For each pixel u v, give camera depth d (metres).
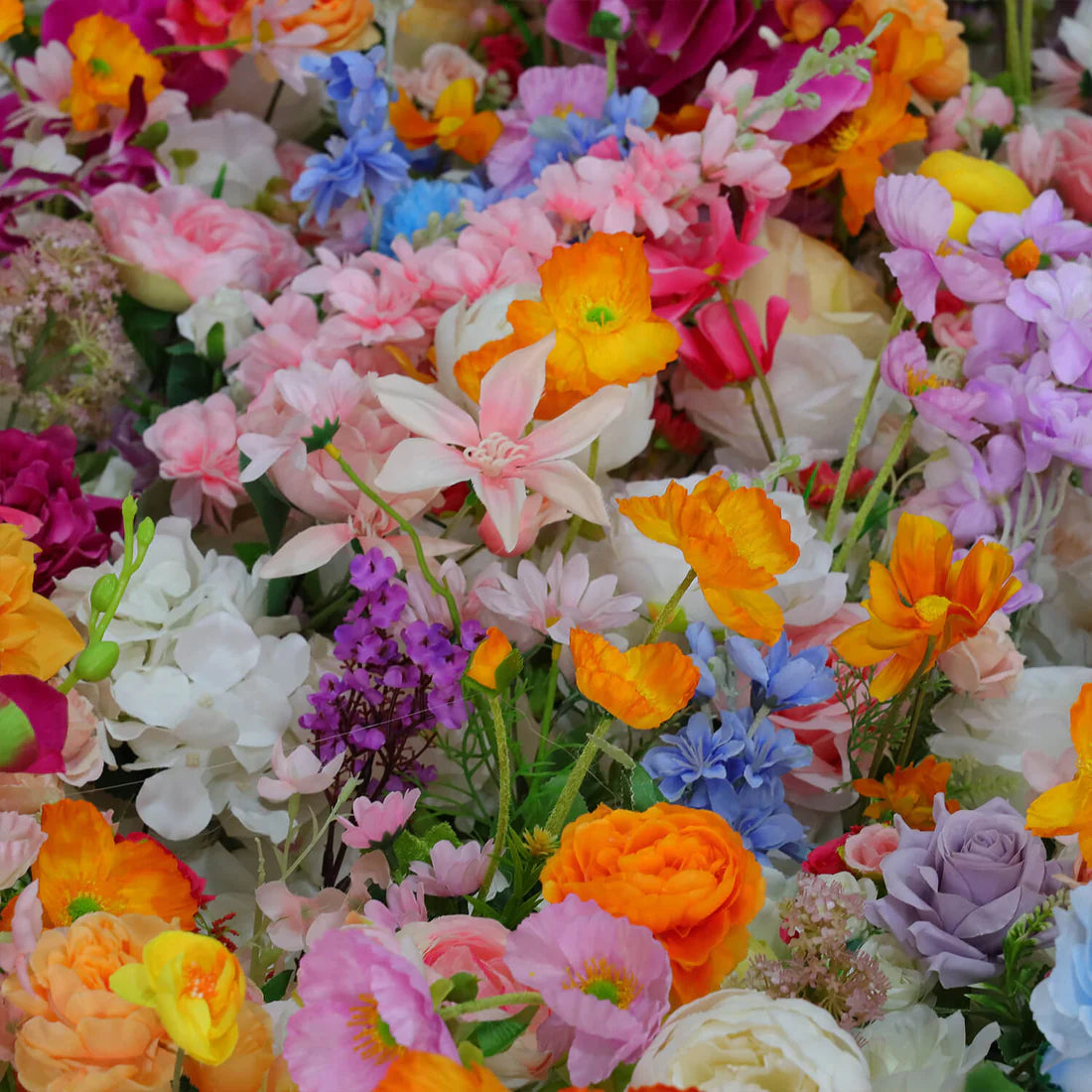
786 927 0.59
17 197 0.97
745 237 0.93
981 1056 0.59
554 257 0.69
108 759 0.70
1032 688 0.78
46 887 0.59
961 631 0.66
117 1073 0.52
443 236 0.96
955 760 0.78
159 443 0.85
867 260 1.08
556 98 1.07
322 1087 0.47
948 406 0.79
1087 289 0.83
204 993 0.48
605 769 0.74
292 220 1.13
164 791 0.73
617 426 0.80
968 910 0.62
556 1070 0.53
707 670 0.70
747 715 0.72
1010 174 0.99
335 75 0.95
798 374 0.94
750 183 0.91
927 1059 0.59
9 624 0.63
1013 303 0.82
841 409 0.94
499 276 0.85
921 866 0.63
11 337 0.92
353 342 0.86
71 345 0.94
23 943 0.54
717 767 0.68
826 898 0.58
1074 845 0.65
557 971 0.49
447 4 1.25
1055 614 0.91
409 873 0.65
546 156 0.97
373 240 0.99
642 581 0.76
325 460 0.74
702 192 0.92
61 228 0.94
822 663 0.70
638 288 0.69
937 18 1.09
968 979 0.63
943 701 0.80
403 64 1.25
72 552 0.77
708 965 0.55
